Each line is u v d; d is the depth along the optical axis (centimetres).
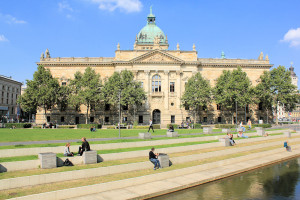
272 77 7850
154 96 7838
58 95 7075
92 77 7138
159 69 7850
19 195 1677
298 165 3189
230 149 3450
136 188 2028
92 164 2373
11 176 1911
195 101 7100
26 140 3281
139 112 7750
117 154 2650
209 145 3553
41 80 6944
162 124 7512
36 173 2008
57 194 1719
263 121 8400
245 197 2033
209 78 8269
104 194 1869
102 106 7881
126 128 6088
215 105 8194
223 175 2544
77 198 1772
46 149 2586
